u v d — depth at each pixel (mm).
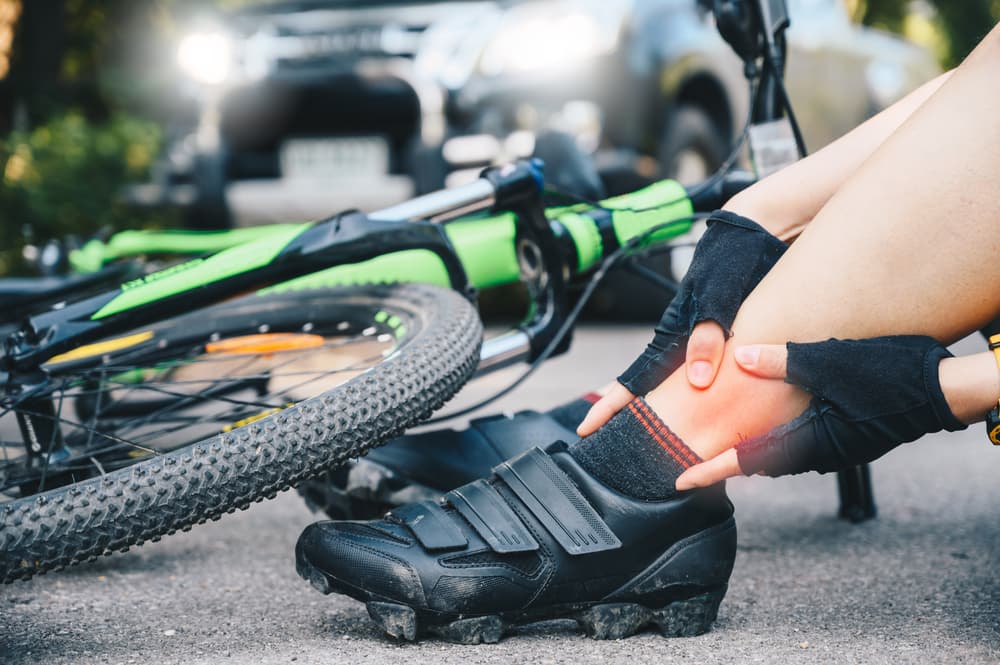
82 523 972
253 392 1769
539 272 1522
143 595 1324
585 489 1095
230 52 3979
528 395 2914
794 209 1123
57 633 1153
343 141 3990
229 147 4051
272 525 1743
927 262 967
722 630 1161
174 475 1005
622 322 4430
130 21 6102
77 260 2355
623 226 1519
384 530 1087
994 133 941
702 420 1055
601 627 1104
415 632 1071
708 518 1114
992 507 1803
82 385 1422
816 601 1286
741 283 1048
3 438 1489
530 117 3748
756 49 1554
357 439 1086
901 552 1524
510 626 1100
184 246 2326
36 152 4461
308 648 1089
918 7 10609
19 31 5535
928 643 1114
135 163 4582
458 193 1406
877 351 970
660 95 3838
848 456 1001
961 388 952
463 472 1315
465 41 3816
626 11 3854
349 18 4012
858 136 1137
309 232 1280
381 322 1445
